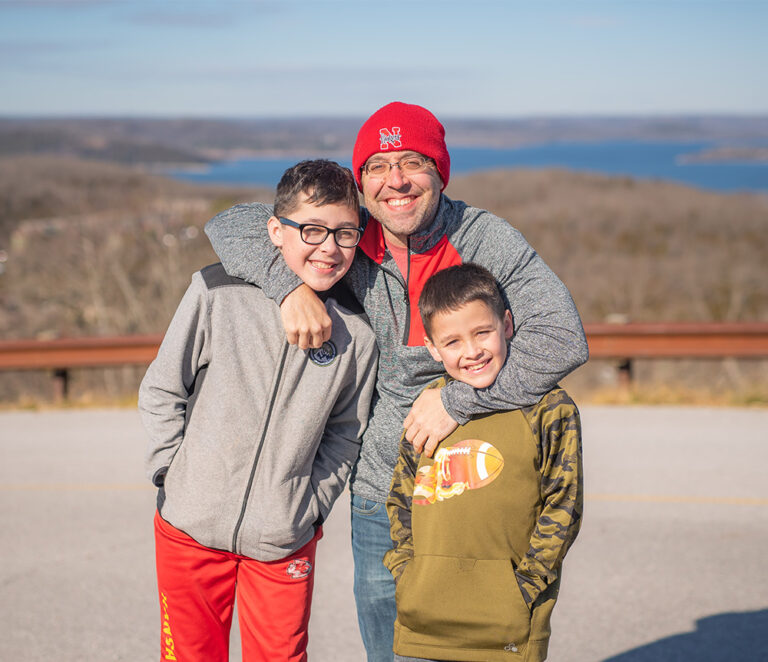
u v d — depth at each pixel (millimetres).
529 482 2225
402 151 2416
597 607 4129
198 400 2488
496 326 2273
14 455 7266
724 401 8562
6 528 5402
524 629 2135
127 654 3748
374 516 2615
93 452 7293
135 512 5688
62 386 9625
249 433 2453
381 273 2584
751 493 5773
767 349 8523
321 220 2330
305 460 2490
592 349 8812
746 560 4656
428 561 2227
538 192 52938
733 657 3625
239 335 2449
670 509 5492
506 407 2260
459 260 2553
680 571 4527
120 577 4605
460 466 2266
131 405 9328
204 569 2527
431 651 2201
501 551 2209
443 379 2469
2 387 13906
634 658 3633
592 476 6230
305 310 2350
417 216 2457
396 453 2572
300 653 2586
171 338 2459
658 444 7051
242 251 2488
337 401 2578
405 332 2555
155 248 15859
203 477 2443
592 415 8180
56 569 4727
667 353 8695
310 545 2582
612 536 5055
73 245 16516
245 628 2580
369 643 2736
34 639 3895
